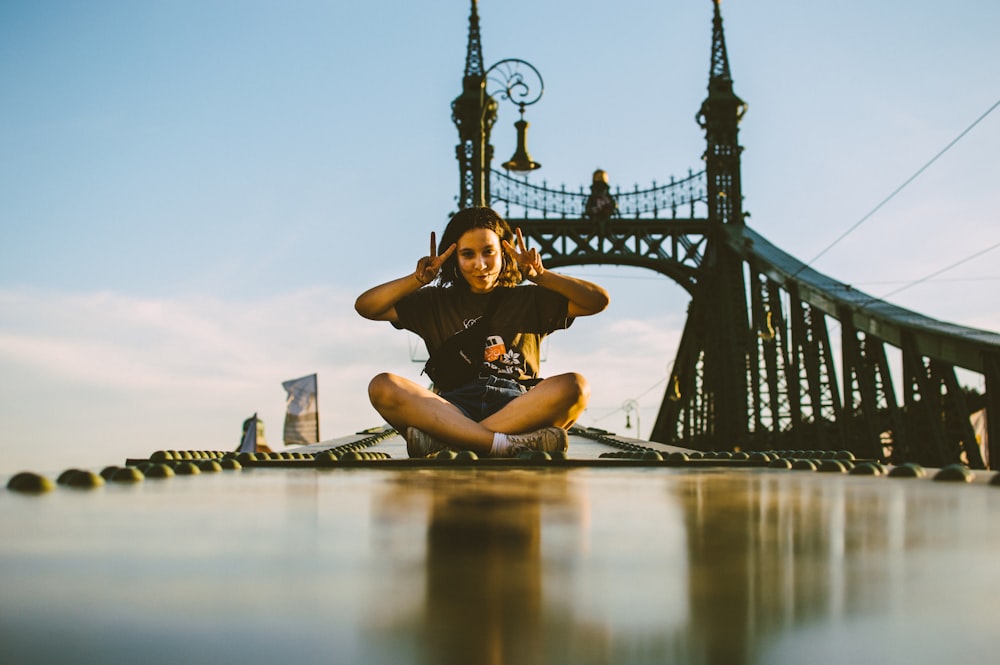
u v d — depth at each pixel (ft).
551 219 134.31
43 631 3.58
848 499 9.23
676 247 135.03
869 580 4.63
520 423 18.31
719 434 131.03
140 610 3.93
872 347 92.58
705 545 5.90
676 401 157.17
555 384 18.33
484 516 7.62
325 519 7.37
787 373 116.16
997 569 4.97
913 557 5.40
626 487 11.07
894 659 3.19
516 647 3.34
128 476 11.42
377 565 5.08
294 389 103.76
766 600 4.15
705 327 139.54
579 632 3.55
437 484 11.56
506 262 20.03
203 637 3.48
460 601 4.13
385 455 18.93
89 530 6.52
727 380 129.59
